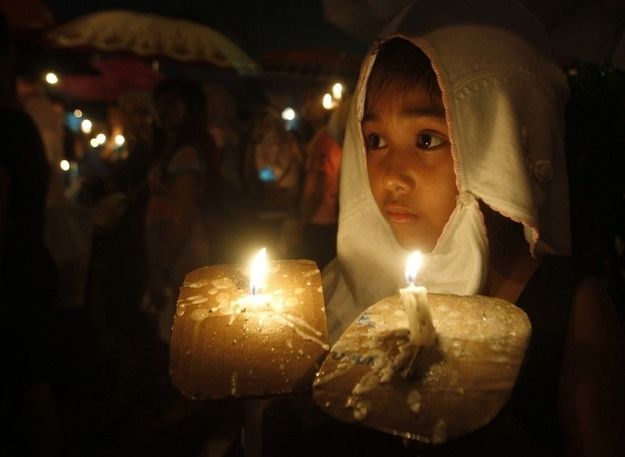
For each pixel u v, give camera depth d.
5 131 2.61
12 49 2.77
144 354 4.33
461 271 1.30
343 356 1.00
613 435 1.11
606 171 1.97
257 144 7.28
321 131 5.25
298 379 1.03
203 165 4.38
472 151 1.23
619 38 2.04
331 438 1.39
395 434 0.86
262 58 9.84
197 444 2.27
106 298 4.71
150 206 4.41
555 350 1.18
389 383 0.93
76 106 11.13
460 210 1.26
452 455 0.99
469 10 1.29
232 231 6.03
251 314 1.17
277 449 1.43
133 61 10.31
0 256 2.41
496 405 0.87
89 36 7.39
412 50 1.28
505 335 1.00
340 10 2.00
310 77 9.13
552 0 1.97
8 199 2.56
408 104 1.25
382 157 1.30
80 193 6.53
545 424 1.18
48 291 2.70
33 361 2.55
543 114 1.28
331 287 1.61
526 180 1.23
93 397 3.81
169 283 4.38
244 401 1.07
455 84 1.22
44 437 2.59
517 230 1.38
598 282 1.26
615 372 1.16
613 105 1.96
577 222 1.98
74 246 4.75
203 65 8.73
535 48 1.31
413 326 0.99
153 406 3.36
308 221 5.11
